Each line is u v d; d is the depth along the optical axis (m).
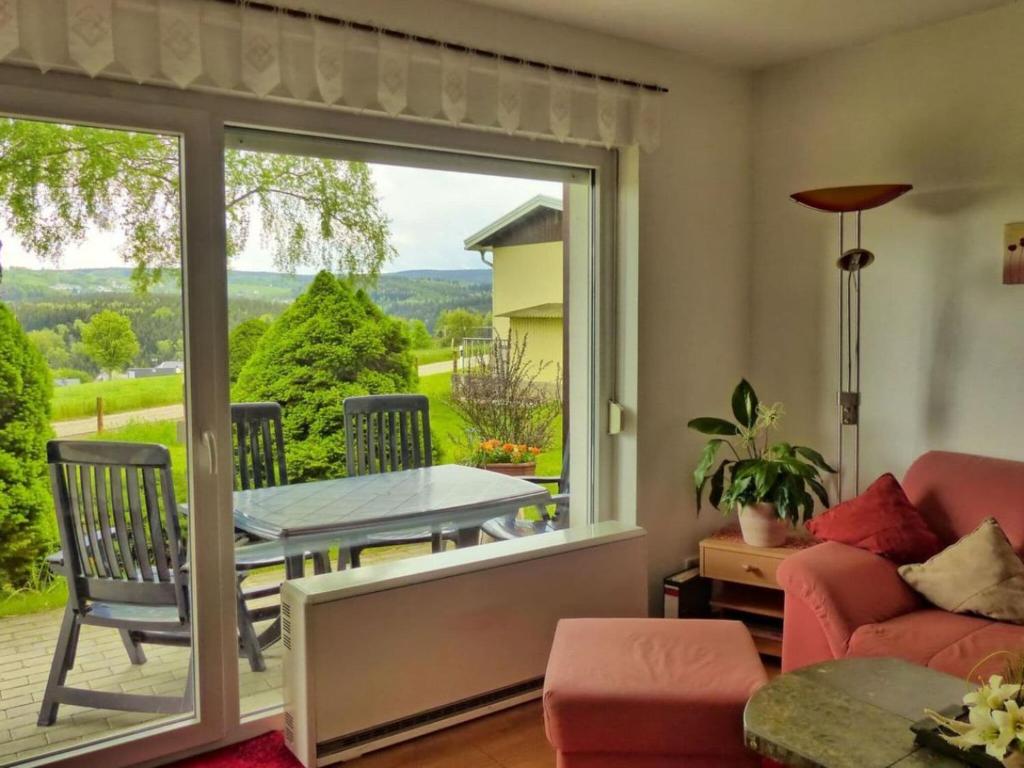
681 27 3.10
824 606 2.47
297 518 2.71
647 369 3.39
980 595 2.47
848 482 3.50
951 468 2.92
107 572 2.41
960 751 1.58
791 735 1.69
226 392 2.49
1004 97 2.96
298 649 2.44
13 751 2.31
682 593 3.31
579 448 3.45
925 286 3.21
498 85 2.84
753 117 3.71
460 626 2.68
